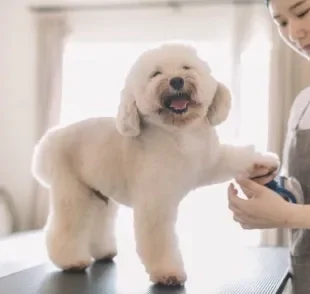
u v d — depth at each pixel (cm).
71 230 150
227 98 135
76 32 396
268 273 148
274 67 341
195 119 130
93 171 145
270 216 122
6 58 417
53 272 149
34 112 413
